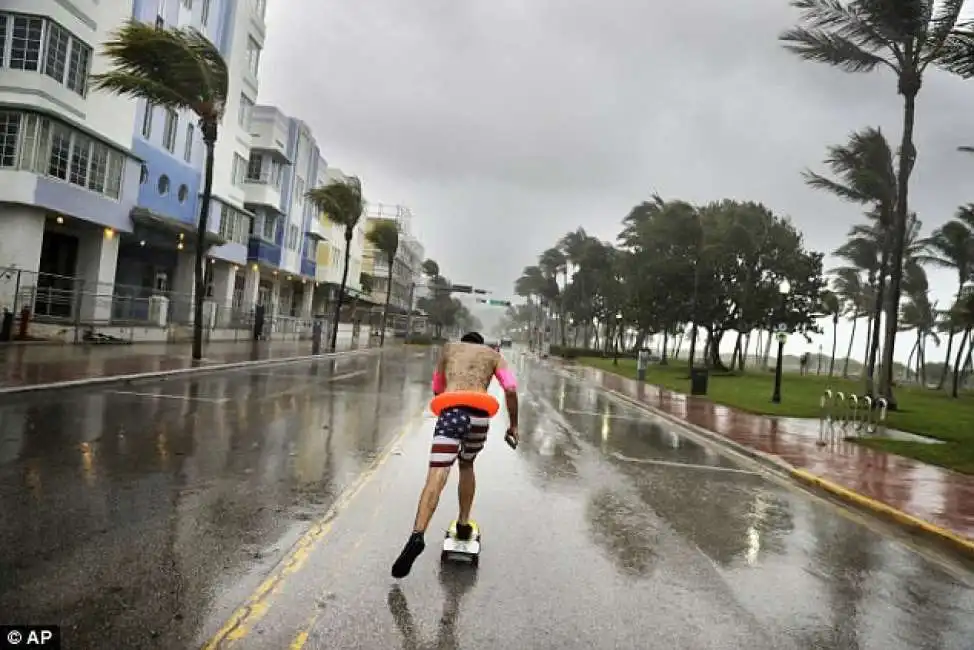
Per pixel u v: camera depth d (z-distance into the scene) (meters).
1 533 4.65
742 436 13.75
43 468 6.52
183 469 6.99
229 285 34.69
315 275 51.12
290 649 3.33
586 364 51.28
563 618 3.98
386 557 4.77
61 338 20.47
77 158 21.34
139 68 17.72
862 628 4.24
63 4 19.78
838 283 59.16
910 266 47.31
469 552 4.77
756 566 5.34
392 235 52.38
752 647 3.81
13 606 3.56
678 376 36.84
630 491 7.83
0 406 9.78
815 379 44.03
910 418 19.48
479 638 3.62
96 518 5.14
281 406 12.76
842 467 10.52
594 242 66.56
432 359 39.41
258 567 4.39
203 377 16.67
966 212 38.31
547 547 5.34
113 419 9.64
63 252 24.20
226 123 32.72
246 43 34.41
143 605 3.70
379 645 3.45
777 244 39.84
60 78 20.14
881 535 6.82
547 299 96.38
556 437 12.01
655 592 4.54
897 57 21.30
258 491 6.34
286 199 43.19
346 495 6.46
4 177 19.14
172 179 28.42
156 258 31.69
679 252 39.88
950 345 49.88
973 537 6.59
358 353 38.12
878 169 24.48
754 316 39.19
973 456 12.11
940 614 4.62
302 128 45.44
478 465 8.66
